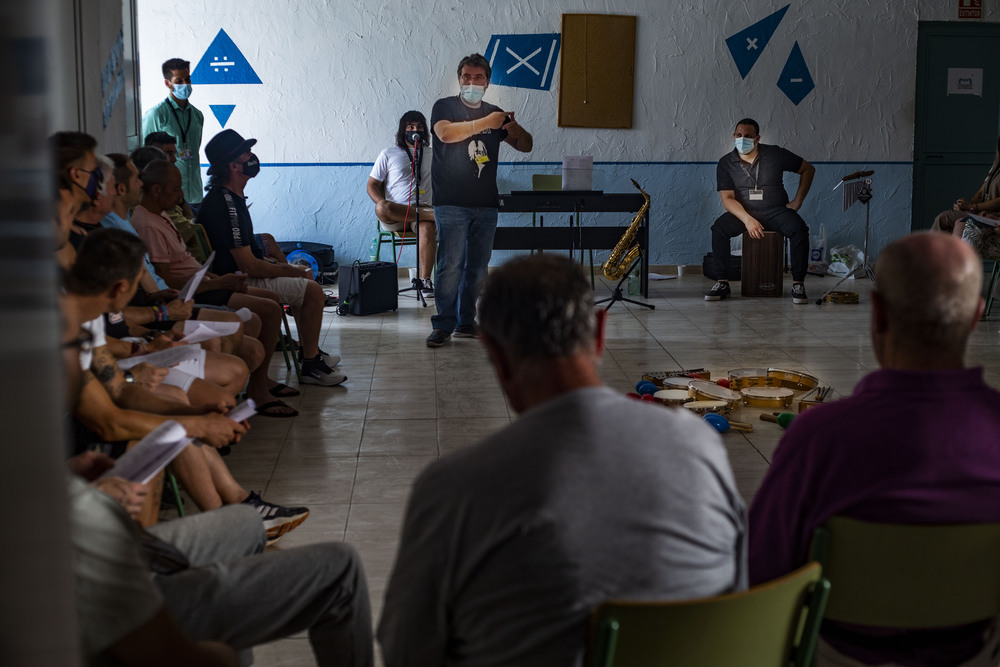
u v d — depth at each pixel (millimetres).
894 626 1482
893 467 1415
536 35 8047
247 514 2000
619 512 1159
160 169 4035
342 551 1814
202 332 3191
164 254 4020
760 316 6527
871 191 7992
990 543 1431
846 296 7027
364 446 3865
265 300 4199
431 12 7969
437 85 8070
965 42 8383
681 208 8414
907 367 1455
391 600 1236
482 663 1205
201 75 7910
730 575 1288
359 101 8039
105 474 1830
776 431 3963
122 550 1275
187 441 1927
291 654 2293
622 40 8094
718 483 1256
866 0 8180
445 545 1175
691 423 1262
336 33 7938
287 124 8031
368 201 8195
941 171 8602
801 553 1494
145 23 7809
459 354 5445
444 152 5562
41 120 647
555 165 8258
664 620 1165
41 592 684
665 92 8219
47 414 675
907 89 8328
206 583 1686
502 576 1148
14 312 634
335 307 6910
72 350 2178
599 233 7266
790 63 8227
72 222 2854
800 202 7527
